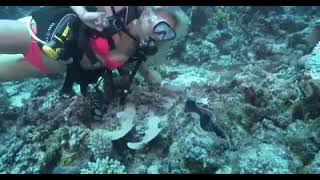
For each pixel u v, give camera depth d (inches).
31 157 51.8
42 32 50.8
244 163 44.1
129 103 55.8
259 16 112.7
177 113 52.2
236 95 58.9
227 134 49.7
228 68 84.7
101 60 47.4
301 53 93.1
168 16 42.8
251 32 108.5
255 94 56.2
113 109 55.2
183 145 45.4
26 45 55.8
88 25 44.4
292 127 51.6
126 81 53.1
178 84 72.0
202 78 79.4
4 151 57.1
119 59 47.3
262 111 54.0
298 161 45.8
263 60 86.4
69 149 51.2
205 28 102.1
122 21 43.7
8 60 61.5
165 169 45.4
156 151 50.1
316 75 59.2
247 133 51.9
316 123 51.6
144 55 48.3
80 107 55.7
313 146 47.8
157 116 53.6
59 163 50.4
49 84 83.4
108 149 48.9
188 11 102.7
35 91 84.0
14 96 86.1
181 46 92.4
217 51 94.8
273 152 45.2
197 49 94.1
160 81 61.4
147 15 42.7
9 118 69.1
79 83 52.6
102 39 44.8
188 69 86.5
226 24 108.7
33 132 56.1
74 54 48.1
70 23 47.0
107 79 52.2
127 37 45.8
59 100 62.8
